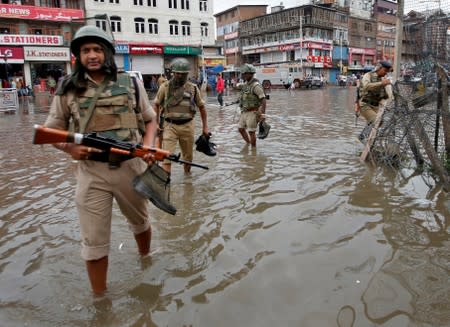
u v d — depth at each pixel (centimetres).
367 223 391
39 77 3203
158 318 256
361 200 458
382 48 6788
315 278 294
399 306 259
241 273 305
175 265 321
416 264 310
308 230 377
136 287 291
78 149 256
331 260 319
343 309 257
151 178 278
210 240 366
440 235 361
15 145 904
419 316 248
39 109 1941
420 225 384
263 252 337
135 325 250
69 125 278
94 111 264
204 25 4012
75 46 259
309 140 869
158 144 584
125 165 277
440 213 414
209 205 458
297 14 5594
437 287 278
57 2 3297
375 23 6531
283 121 1245
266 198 474
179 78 547
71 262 332
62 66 3269
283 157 698
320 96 2792
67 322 254
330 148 770
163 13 3762
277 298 272
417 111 555
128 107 274
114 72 270
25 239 379
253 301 270
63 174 624
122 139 271
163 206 280
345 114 1438
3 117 1574
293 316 253
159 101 568
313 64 5584
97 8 3450
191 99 564
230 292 280
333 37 5866
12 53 2988
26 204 481
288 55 5859
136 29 3678
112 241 367
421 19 669
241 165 647
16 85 2859
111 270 315
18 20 3080
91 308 268
